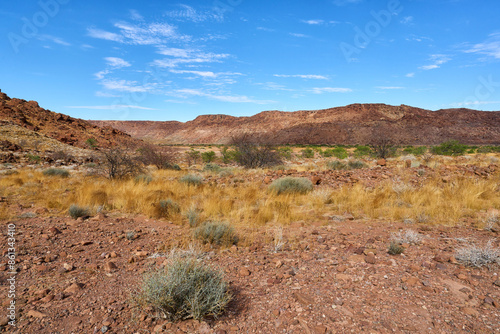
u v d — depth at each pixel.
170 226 6.88
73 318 2.89
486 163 15.77
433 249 4.69
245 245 5.30
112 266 4.27
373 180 11.86
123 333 2.65
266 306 3.09
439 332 2.54
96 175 16.03
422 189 8.98
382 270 3.91
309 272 3.95
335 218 6.99
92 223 7.02
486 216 6.46
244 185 12.10
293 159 34.44
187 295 2.97
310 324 2.71
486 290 3.29
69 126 75.50
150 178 14.17
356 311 2.92
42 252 4.98
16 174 17.09
